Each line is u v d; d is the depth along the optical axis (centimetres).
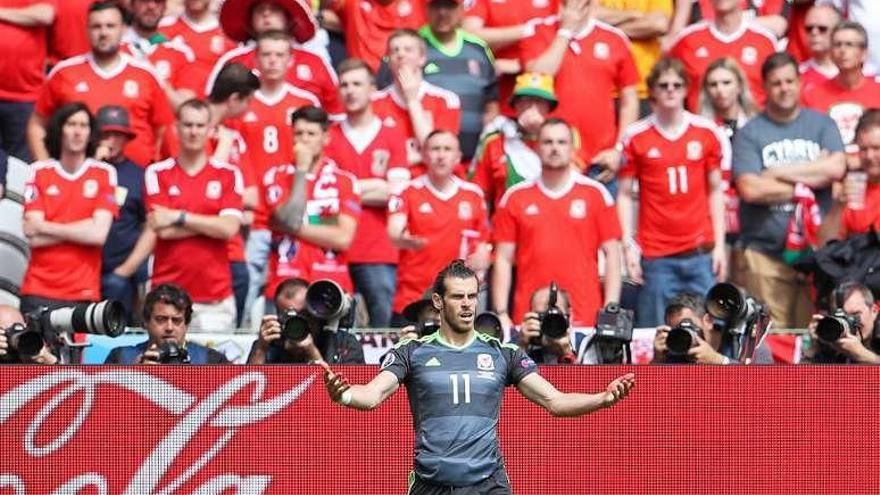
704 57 5012
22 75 4828
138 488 3303
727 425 3322
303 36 4869
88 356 3731
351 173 4575
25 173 4541
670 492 3316
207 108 4406
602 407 2850
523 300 4462
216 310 4378
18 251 4462
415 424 2948
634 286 4634
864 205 4562
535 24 4972
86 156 4428
